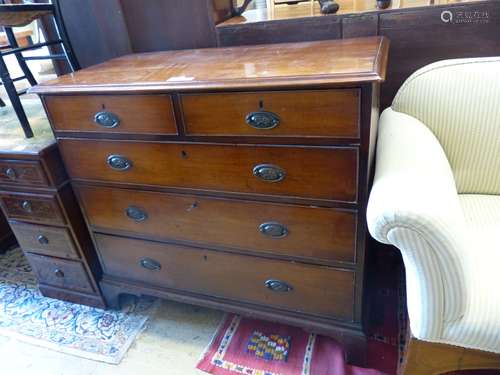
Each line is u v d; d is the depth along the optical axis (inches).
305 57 38.5
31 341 53.0
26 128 48.5
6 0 60.1
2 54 45.9
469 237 33.8
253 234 41.4
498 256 33.5
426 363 34.8
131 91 37.1
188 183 41.1
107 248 51.9
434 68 43.4
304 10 58.4
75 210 50.1
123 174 43.8
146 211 45.6
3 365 49.8
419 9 44.0
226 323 52.6
